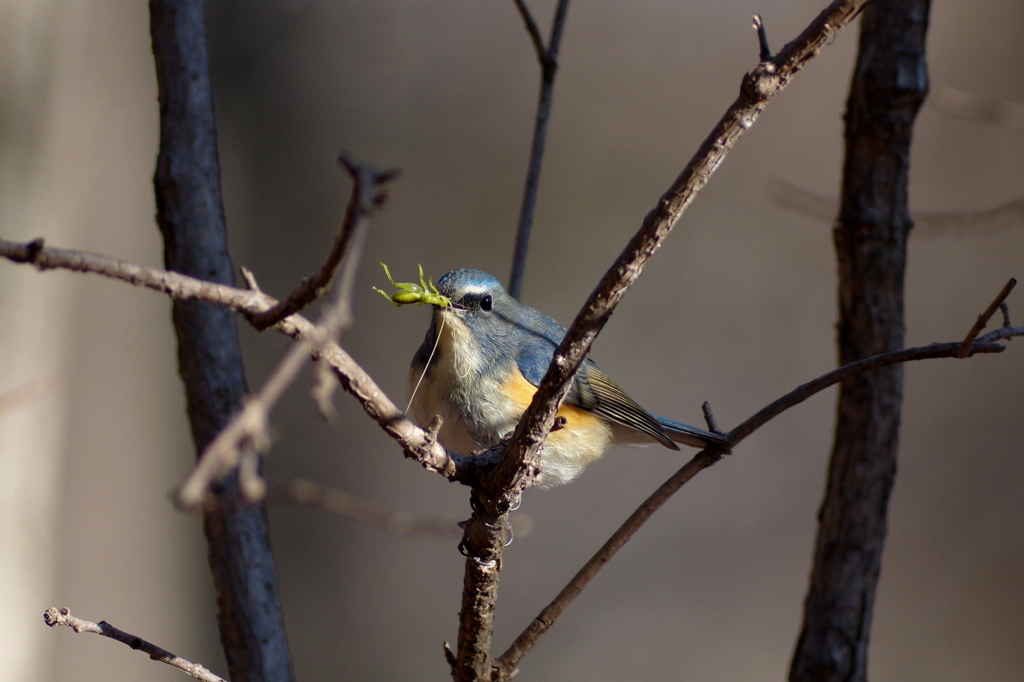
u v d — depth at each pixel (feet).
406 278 47.60
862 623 18.13
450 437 21.72
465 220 48.24
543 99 22.11
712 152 10.96
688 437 25.49
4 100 29.60
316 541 44.29
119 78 37.63
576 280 47.96
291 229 45.80
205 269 17.10
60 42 31.22
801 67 10.66
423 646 43.19
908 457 44.32
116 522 38.17
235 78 45.44
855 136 18.34
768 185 46.91
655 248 11.53
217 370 17.12
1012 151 46.91
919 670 39.34
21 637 30.55
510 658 14.82
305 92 46.78
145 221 39.24
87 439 37.24
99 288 37.17
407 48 48.44
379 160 47.83
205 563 41.34
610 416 24.03
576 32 51.13
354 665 43.09
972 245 45.65
